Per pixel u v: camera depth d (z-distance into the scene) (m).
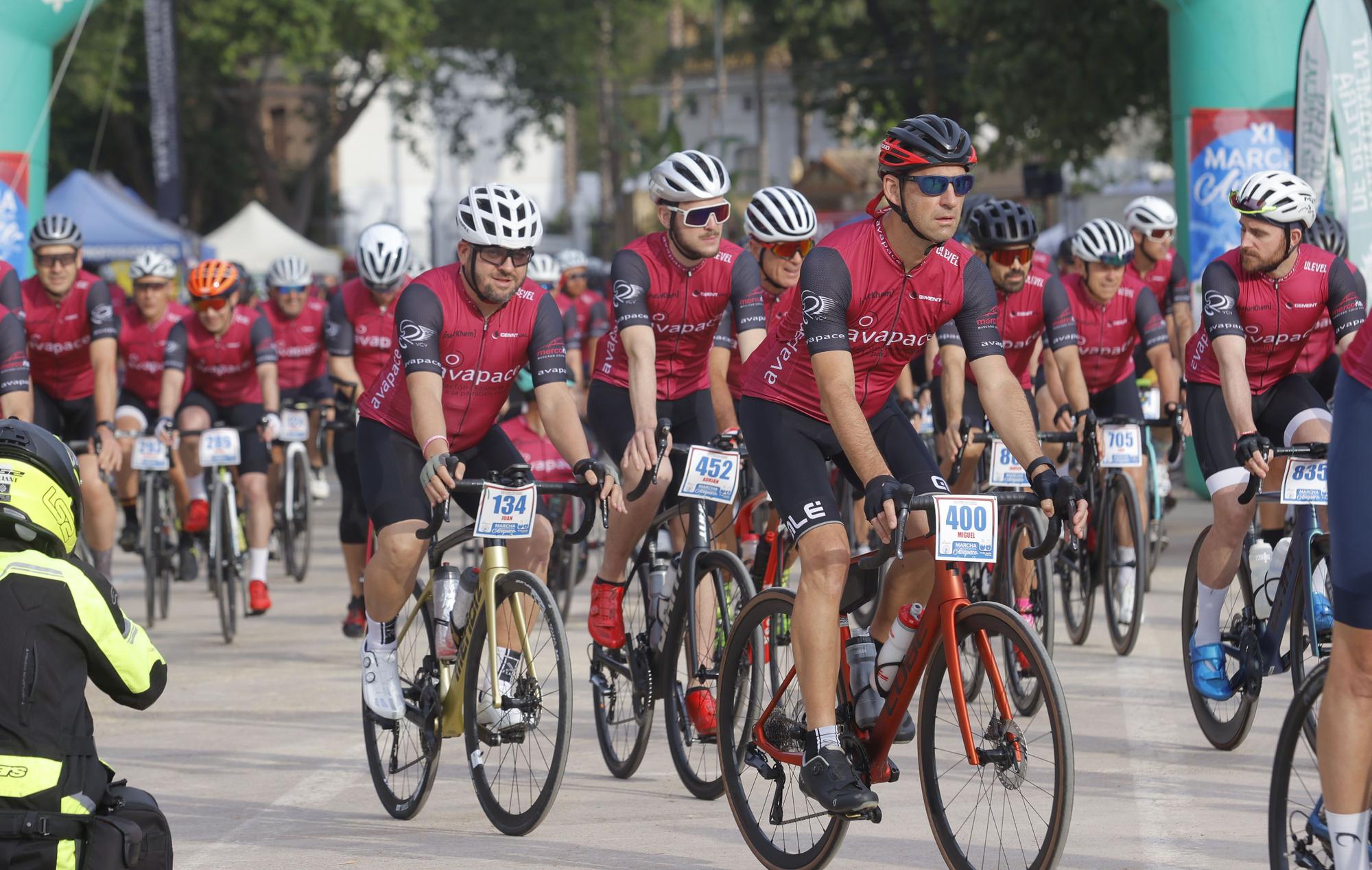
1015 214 17.84
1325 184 28.20
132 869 7.43
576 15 103.19
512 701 11.62
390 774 12.59
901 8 81.94
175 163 60.19
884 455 10.62
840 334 9.72
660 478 13.39
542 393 12.54
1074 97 50.25
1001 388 10.01
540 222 12.10
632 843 11.38
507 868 10.74
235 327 22.95
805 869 10.23
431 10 93.38
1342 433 8.08
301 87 139.12
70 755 7.45
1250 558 13.48
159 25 59.78
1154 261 22.86
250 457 22.98
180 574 24.64
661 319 14.54
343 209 140.00
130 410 24.00
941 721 9.83
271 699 17.44
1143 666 17.62
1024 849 9.19
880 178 9.80
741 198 125.56
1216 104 32.53
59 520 7.82
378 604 12.54
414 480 12.57
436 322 12.17
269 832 11.94
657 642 13.30
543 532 12.67
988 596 17.02
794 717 10.55
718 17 127.94
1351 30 25.45
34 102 28.70
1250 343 14.09
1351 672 8.12
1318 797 8.74
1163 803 11.89
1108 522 18.44
